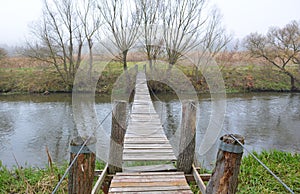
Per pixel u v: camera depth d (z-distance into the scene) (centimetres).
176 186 226
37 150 546
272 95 1300
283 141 614
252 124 766
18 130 696
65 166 351
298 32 1401
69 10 1308
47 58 1363
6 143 592
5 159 494
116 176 245
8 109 961
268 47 1473
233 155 147
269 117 849
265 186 277
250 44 1508
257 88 1395
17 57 1426
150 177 243
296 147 573
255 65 1522
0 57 1432
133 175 248
